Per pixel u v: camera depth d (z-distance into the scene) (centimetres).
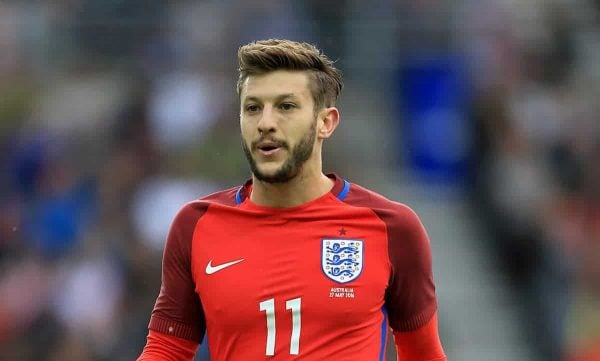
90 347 3481
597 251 3759
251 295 1427
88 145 3984
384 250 1455
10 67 4241
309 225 1457
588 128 4044
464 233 4081
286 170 1420
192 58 4206
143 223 3812
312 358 1407
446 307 3925
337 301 1421
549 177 3962
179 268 1483
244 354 1425
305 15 4253
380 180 4100
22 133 4047
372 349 1430
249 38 4228
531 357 3788
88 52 4259
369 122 4178
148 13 4269
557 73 4209
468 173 4138
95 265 3638
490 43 4225
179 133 4022
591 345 3644
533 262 3853
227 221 1476
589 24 4309
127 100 4075
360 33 4238
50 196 3859
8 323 3556
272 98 1416
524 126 4044
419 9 4266
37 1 4325
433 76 4203
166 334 1484
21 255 3750
